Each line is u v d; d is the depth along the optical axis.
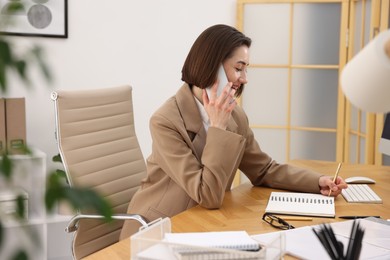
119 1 3.98
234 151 1.96
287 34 4.36
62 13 3.73
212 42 2.01
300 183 2.24
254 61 4.43
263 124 4.48
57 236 3.78
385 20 3.78
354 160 4.24
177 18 4.23
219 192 1.94
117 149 2.40
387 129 2.65
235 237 1.31
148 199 2.12
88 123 2.27
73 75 3.84
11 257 0.39
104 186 2.30
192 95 2.12
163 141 2.04
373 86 0.78
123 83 4.05
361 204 2.07
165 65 4.21
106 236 2.32
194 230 1.70
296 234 1.57
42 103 3.63
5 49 0.37
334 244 1.10
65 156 2.17
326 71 4.32
